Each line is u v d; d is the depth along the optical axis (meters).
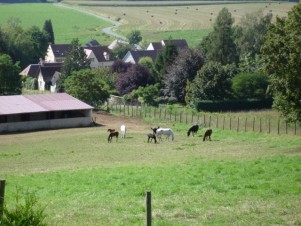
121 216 23.50
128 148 55.88
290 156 42.78
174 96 111.44
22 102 80.56
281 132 67.75
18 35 172.12
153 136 60.09
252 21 148.25
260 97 102.69
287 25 49.69
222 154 47.78
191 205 25.66
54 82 142.50
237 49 144.12
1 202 16.97
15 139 66.81
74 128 77.06
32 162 47.69
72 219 22.97
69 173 38.56
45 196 29.98
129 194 29.88
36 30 187.88
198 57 112.62
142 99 107.19
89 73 96.00
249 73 108.00
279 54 48.84
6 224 16.11
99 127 77.56
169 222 22.08
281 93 50.34
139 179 34.44
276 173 35.19
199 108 97.19
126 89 117.75
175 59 118.69
